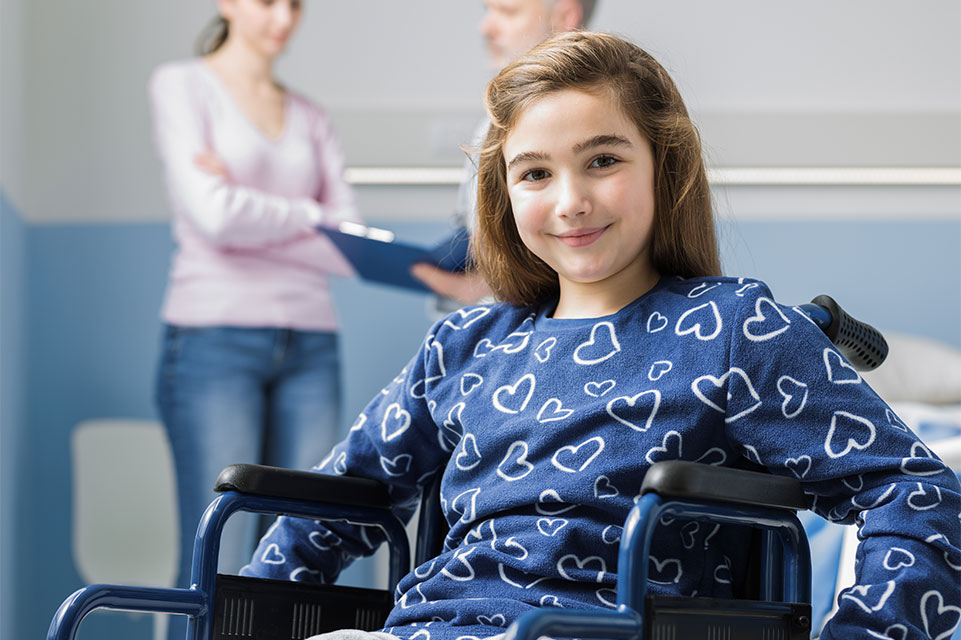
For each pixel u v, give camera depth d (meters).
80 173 3.86
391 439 1.20
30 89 3.88
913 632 0.87
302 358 3.78
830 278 3.90
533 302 1.22
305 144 3.87
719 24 3.97
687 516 0.88
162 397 3.73
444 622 1.02
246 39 3.88
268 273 3.79
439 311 3.34
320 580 1.24
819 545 1.83
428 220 3.89
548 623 0.78
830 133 3.92
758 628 0.91
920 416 2.74
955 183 3.92
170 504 3.63
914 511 0.93
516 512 1.05
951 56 3.95
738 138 3.92
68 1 3.91
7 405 3.46
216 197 3.77
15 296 3.63
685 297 1.09
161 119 3.86
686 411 1.02
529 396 1.10
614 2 3.96
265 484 1.12
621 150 1.08
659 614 0.84
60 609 0.98
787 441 0.99
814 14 3.97
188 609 1.06
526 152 1.09
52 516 3.76
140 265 3.83
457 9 3.95
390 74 3.93
